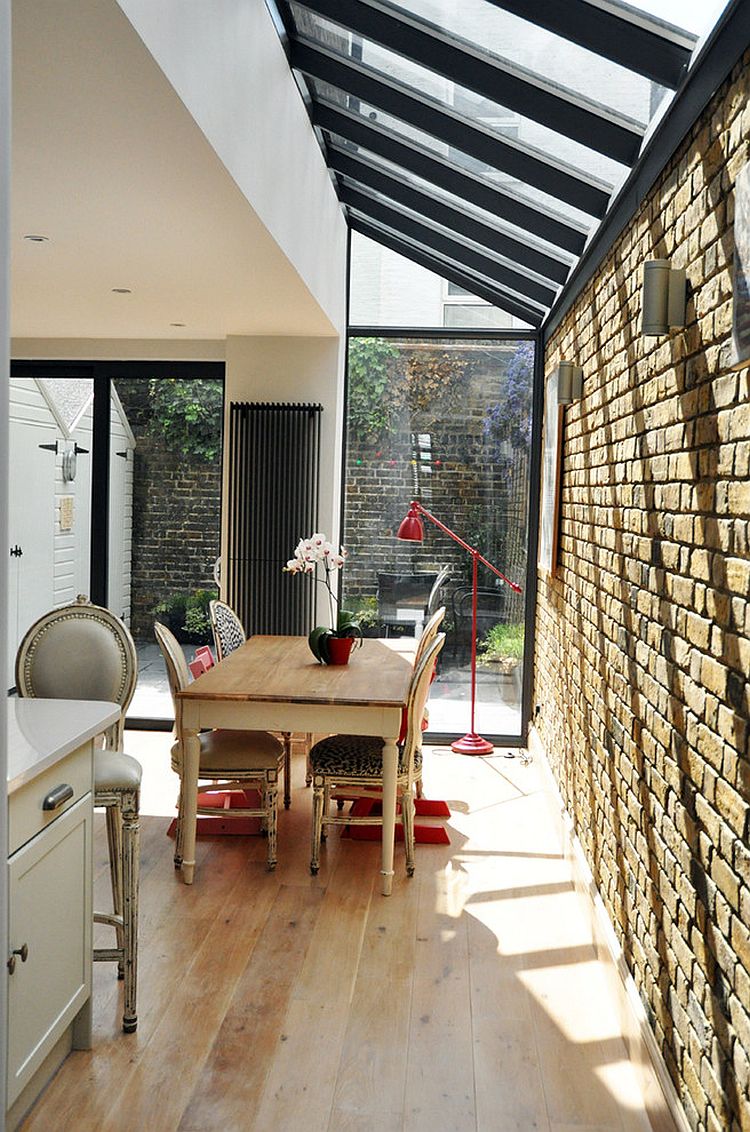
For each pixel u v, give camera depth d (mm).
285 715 4262
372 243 6574
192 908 4031
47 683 3564
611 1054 3010
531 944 3760
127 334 6453
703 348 2326
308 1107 2693
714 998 2117
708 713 2195
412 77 3830
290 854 4699
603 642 3674
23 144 2850
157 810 5266
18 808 2371
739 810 1938
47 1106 2668
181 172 3072
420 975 3490
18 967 2373
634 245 3258
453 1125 2633
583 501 4344
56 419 6809
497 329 6555
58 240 3947
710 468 2225
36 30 2139
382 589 6719
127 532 6855
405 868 4500
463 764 6238
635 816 3029
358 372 6660
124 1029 3059
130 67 2324
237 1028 3100
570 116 3307
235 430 6336
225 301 5207
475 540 6656
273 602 6379
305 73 4176
